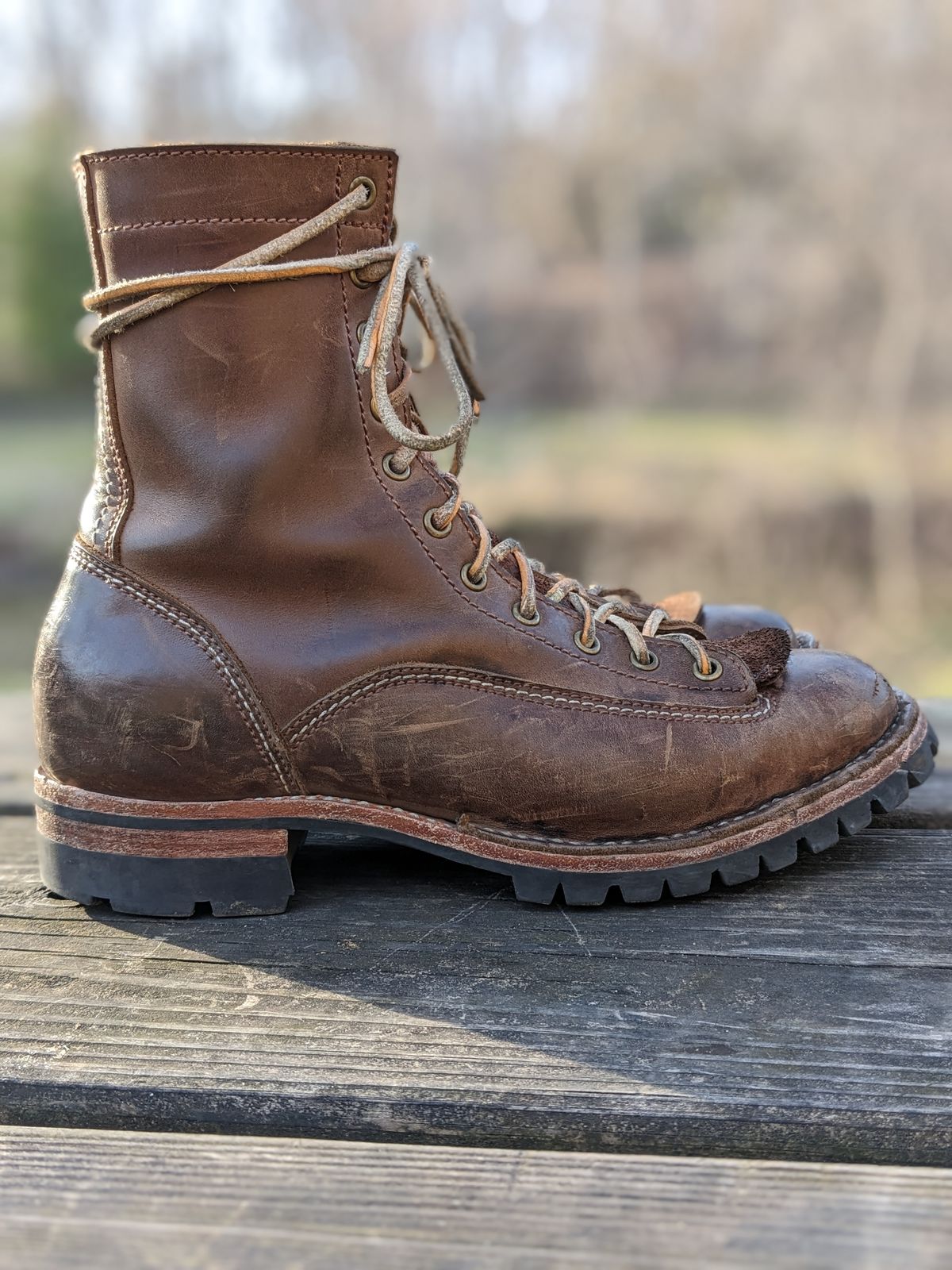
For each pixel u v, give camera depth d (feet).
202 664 2.95
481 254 49.57
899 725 3.37
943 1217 1.90
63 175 55.83
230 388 2.83
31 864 3.43
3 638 24.09
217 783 3.00
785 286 40.52
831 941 2.84
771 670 3.25
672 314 47.09
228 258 2.77
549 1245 1.85
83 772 3.01
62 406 55.67
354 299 2.89
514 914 3.03
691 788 3.05
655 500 33.42
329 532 2.92
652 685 3.11
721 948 2.82
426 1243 1.86
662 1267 1.80
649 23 46.47
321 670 2.96
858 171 37.24
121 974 2.74
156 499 2.93
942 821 3.72
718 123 43.65
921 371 37.35
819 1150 2.22
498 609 3.03
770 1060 2.35
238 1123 2.32
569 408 47.85
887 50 36.76
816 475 33.60
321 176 2.78
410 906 3.10
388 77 47.91
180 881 3.01
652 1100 2.24
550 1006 2.56
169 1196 1.98
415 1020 2.52
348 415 2.90
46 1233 1.89
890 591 29.94
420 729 3.00
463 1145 2.30
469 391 3.39
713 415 42.47
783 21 40.96
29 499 35.01
